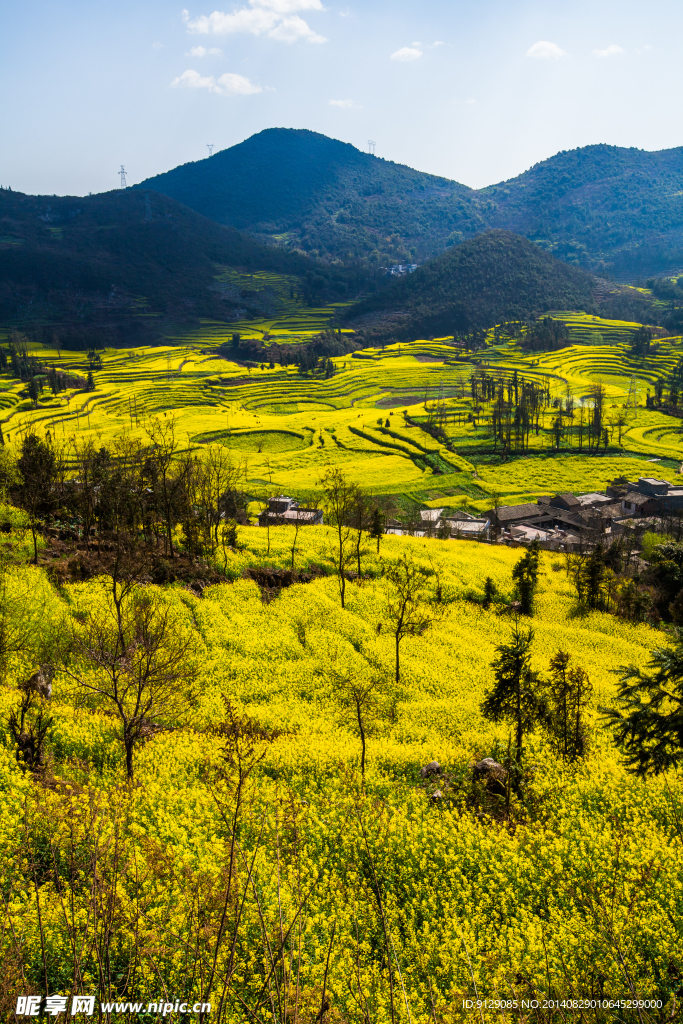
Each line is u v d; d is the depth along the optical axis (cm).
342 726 4116
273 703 4334
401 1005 1566
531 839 2530
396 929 1944
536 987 1600
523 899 2208
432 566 7788
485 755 3756
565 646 6322
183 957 1500
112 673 3038
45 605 4616
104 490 6388
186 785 2825
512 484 15850
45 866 1803
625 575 9119
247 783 2798
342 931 1858
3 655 3775
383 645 5538
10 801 2284
